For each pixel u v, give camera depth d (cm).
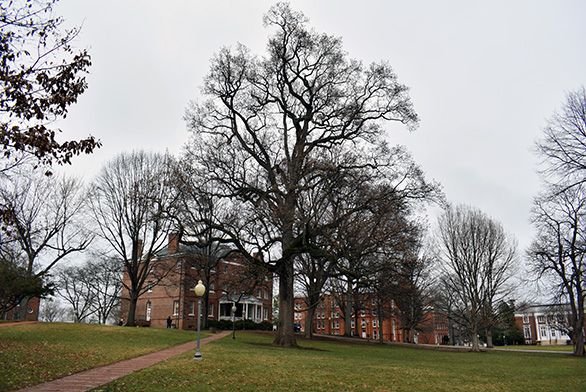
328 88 3294
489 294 5100
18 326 3222
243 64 3303
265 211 2992
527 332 10550
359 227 2831
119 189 4581
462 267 5119
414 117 3247
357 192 3064
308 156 3198
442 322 8600
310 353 2714
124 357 1939
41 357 1748
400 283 3584
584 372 2311
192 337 3388
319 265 4350
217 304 6781
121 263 5322
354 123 3228
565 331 6169
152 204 4188
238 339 3575
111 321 8400
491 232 5112
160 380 1355
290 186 3020
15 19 1009
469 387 1605
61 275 6506
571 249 3669
